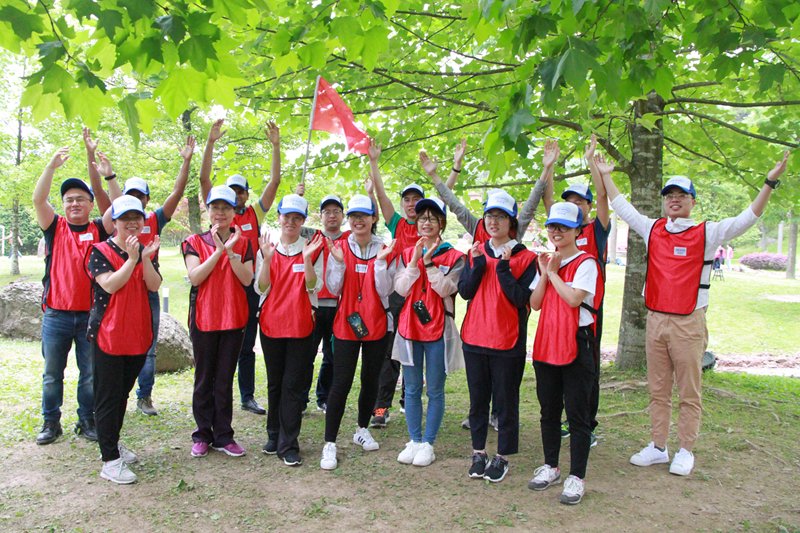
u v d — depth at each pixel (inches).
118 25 93.2
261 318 158.2
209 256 161.0
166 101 113.1
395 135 257.8
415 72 229.5
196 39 97.0
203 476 145.7
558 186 271.1
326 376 207.6
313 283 153.7
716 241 153.5
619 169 261.3
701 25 128.6
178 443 169.8
